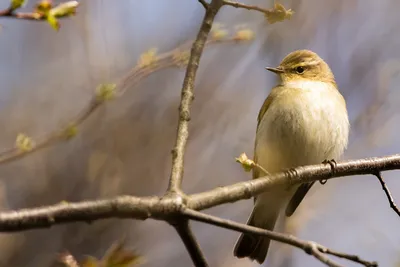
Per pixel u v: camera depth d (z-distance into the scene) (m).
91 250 11.78
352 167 7.58
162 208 4.97
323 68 10.12
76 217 4.59
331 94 9.51
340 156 9.41
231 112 12.98
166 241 12.44
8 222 4.39
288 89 9.52
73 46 13.20
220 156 12.76
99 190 12.35
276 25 12.24
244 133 12.89
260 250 8.62
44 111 13.16
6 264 11.51
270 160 9.26
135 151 12.70
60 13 5.07
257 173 9.39
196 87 13.02
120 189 12.38
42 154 12.62
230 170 12.70
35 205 12.24
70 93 13.14
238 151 12.75
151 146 12.79
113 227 12.08
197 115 12.96
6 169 12.47
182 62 8.80
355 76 12.62
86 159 12.53
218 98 13.00
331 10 12.63
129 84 8.67
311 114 9.16
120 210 4.74
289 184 7.40
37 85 13.55
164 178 12.66
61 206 4.56
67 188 12.35
